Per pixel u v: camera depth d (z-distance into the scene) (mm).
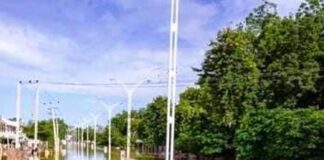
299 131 41781
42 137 167625
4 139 132750
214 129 61719
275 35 55906
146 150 125125
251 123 49969
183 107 72062
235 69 55906
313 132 40781
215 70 57969
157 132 101312
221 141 61000
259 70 56344
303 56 52938
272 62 55531
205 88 58656
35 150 84688
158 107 101750
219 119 57250
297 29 53625
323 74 53031
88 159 95750
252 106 54219
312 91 52781
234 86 55094
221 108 56094
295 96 53562
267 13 59656
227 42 57188
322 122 40438
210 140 61812
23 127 162125
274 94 54625
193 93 70562
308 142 41062
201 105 62344
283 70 53094
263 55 57250
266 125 47375
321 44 53281
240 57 55906
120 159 95375
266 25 58469
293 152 42656
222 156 65312
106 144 163250
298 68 52750
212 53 58219
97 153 131750
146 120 113125
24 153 75562
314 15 54594
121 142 143750
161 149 107938
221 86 55750
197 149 69562
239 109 55094
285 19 56094
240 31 58688
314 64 52281
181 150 83125
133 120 134375
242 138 50719
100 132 182625
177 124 80875
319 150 41094
